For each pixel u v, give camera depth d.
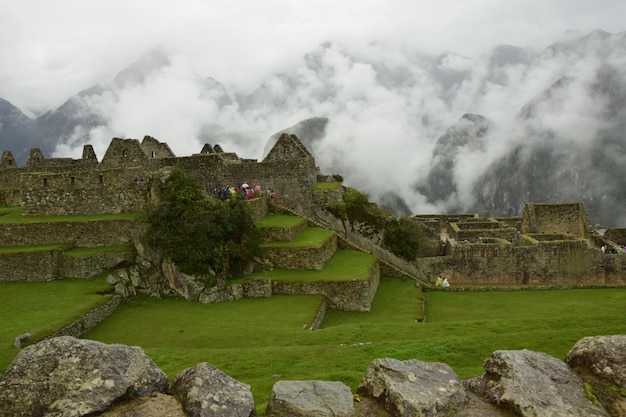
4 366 21.58
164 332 29.03
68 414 10.09
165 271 37.03
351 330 27.08
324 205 52.72
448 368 12.98
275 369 20.19
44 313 29.69
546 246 50.12
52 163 63.78
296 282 36.41
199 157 50.16
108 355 11.33
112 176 42.38
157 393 11.30
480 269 50.78
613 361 12.45
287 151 56.72
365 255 45.16
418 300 39.06
